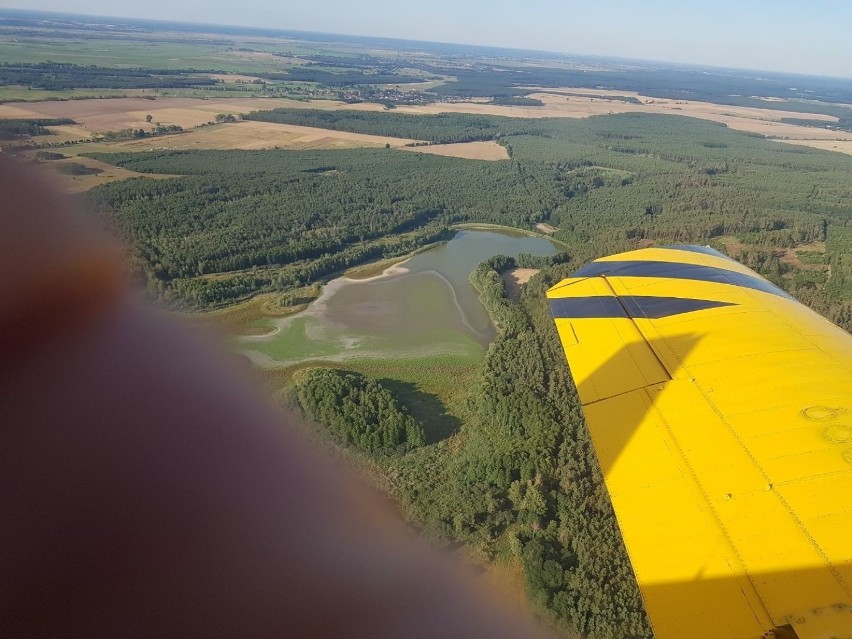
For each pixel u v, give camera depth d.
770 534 9.96
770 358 15.45
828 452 11.45
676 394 14.75
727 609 8.94
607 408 15.13
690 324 18.23
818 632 8.17
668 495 11.55
